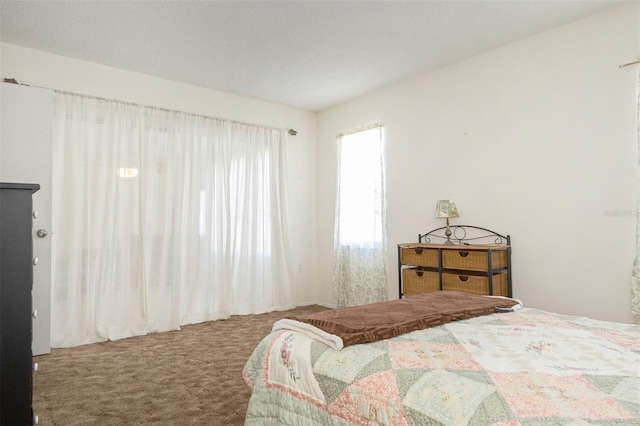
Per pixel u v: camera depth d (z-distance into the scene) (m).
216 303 4.11
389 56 3.43
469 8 2.68
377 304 1.93
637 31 2.57
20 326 1.27
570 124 2.85
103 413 2.02
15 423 1.24
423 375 1.11
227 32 3.00
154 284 3.69
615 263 2.62
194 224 3.97
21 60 3.19
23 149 2.89
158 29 2.95
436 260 3.22
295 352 1.40
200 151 4.06
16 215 1.28
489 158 3.31
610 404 0.89
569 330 1.53
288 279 4.68
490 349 1.30
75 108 3.38
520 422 0.85
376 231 4.18
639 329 1.54
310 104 4.79
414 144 3.91
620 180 2.62
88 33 3.00
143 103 3.78
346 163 4.57
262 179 4.54
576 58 2.84
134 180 3.64
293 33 3.02
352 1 2.60
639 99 2.51
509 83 3.20
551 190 2.94
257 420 1.44
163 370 2.64
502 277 3.04
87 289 3.32
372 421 1.08
